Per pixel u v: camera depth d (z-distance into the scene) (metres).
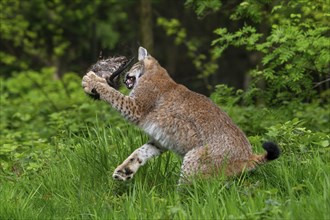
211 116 10.30
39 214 9.66
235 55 32.16
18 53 30.56
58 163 11.66
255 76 15.75
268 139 12.32
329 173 10.05
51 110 20.48
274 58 14.88
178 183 10.25
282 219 8.49
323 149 11.32
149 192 9.98
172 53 32.97
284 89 16.03
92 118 16.70
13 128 18.89
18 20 25.45
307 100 16.78
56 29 29.00
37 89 24.61
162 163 11.17
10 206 9.76
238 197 9.33
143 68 10.91
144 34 22.33
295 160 10.71
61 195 10.58
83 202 9.98
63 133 13.65
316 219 8.43
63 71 30.81
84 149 11.48
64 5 27.86
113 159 11.28
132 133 11.92
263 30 17.28
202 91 31.22
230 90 15.78
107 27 29.38
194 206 9.12
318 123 15.16
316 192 9.41
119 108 10.55
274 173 10.42
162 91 10.62
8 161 12.73
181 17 31.64
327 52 13.44
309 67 14.35
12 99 24.55
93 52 27.45
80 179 10.86
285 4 15.84
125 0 29.75
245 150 10.23
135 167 10.55
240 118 15.33
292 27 13.56
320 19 14.80
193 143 10.23
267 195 9.58
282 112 15.11
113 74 11.02
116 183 10.64
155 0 29.55
